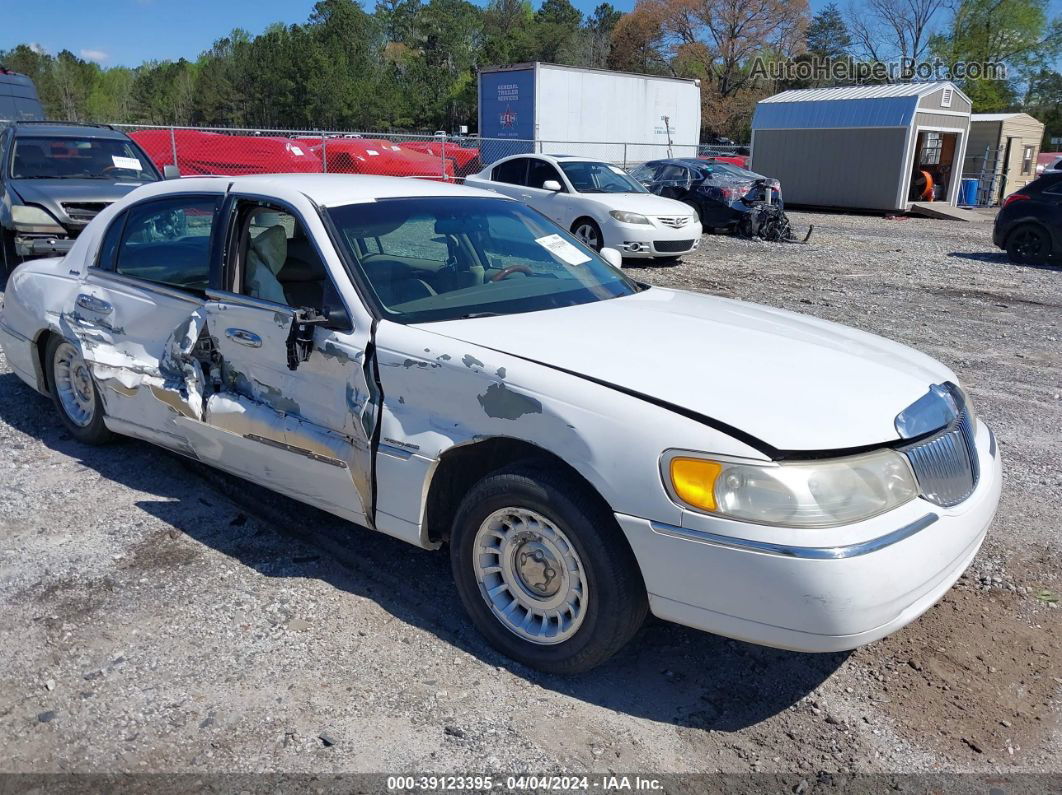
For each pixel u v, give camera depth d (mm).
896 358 3439
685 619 2748
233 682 3023
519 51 83188
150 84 95250
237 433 3832
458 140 21797
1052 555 4090
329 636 3307
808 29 65875
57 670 3072
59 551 3906
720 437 2668
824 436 2689
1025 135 32188
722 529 2611
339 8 79562
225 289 3943
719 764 2713
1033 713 2980
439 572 3822
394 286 3566
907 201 26250
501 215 4359
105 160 10992
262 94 73188
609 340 3266
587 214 13266
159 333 4258
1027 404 6488
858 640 2621
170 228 4348
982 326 9344
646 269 13312
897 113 25578
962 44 53438
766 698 3043
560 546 2959
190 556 3887
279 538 4074
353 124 72750
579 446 2822
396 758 2682
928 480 2852
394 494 3312
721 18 63281
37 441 5262
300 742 2740
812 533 2562
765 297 10898
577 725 2863
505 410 2992
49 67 95062
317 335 3490
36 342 5133
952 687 3113
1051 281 12664
